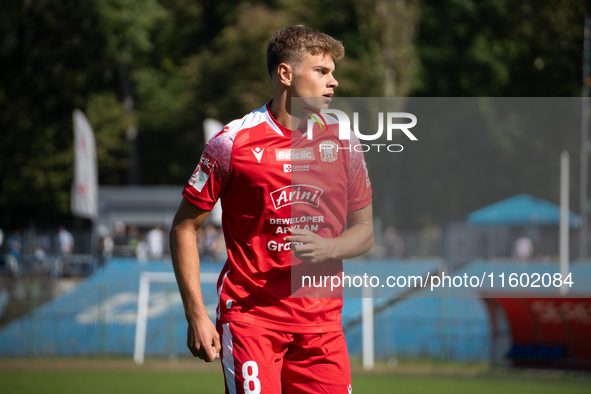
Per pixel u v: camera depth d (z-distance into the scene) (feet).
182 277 30.30
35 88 342.23
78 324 123.95
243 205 30.63
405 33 291.79
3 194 336.49
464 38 328.29
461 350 109.60
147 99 351.67
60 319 124.36
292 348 31.09
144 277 122.83
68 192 336.29
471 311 110.83
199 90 326.44
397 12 290.97
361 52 289.12
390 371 104.53
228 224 31.42
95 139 336.08
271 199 30.27
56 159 333.01
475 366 107.76
